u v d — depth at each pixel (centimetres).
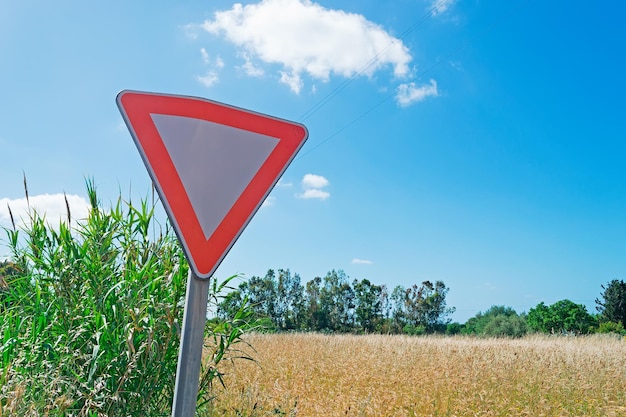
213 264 191
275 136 206
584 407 757
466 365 982
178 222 188
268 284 4875
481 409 697
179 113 193
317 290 4975
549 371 995
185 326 188
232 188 197
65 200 457
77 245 455
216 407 568
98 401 376
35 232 461
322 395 742
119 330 411
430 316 4962
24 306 433
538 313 4681
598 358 1157
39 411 350
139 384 399
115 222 469
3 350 386
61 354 396
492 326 4819
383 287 4988
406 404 700
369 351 1250
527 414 685
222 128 198
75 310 413
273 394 682
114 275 454
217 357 447
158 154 189
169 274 442
